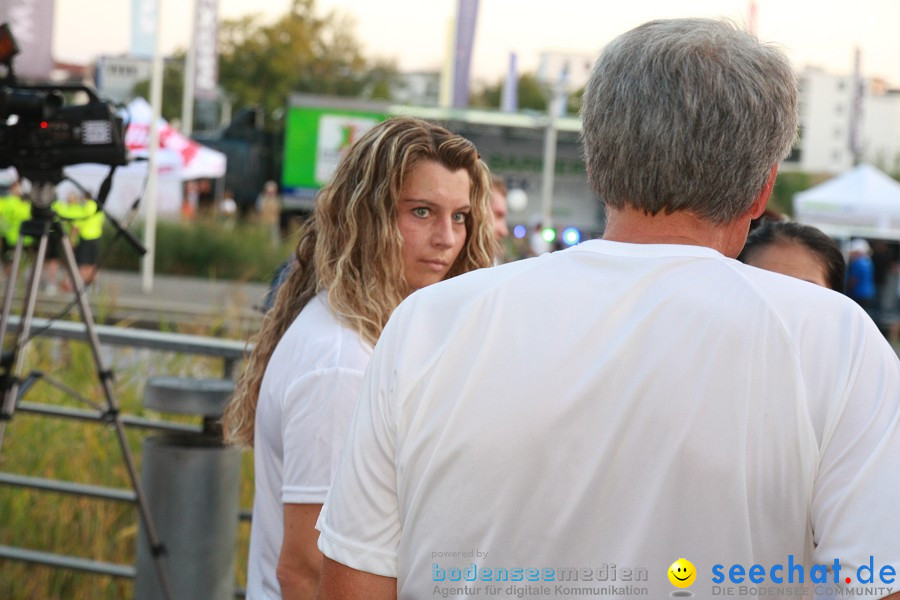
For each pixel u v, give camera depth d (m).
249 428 5.27
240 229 51.00
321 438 4.30
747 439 2.87
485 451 3.03
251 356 5.26
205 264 47.81
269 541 4.77
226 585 7.76
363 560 3.20
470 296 3.21
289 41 118.44
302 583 4.31
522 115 56.88
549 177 57.19
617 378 2.98
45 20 30.59
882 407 2.87
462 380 3.10
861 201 42.81
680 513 2.90
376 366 3.27
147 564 7.72
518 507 3.01
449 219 5.10
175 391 7.55
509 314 3.13
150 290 39.62
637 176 3.09
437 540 3.08
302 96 53.97
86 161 8.27
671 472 2.90
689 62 3.03
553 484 2.99
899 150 143.12
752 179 3.06
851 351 2.94
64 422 10.41
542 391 3.02
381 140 4.95
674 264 3.08
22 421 10.37
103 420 8.16
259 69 118.75
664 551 2.90
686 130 3.00
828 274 5.74
